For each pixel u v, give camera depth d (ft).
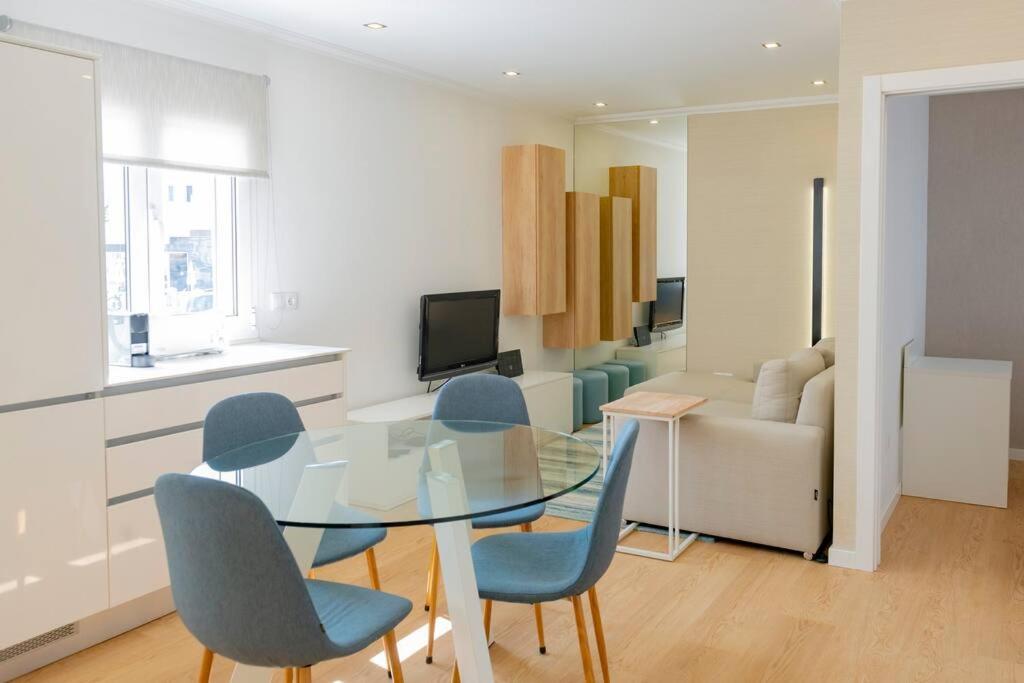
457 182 19.04
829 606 11.14
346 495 7.36
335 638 6.58
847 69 11.95
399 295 17.47
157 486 6.09
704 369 21.85
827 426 13.10
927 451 15.89
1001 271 18.53
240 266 14.01
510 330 21.26
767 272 20.93
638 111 22.11
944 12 11.28
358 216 16.30
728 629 10.50
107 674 9.55
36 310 9.29
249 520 5.79
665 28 14.15
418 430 10.00
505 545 8.86
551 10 13.07
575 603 8.11
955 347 19.10
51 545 9.46
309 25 13.88
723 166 21.26
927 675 9.31
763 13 13.29
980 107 18.37
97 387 9.87
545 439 9.46
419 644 10.23
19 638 9.19
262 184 14.28
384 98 16.83
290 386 12.48
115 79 11.67
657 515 13.91
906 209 15.51
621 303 23.11
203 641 6.32
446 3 12.66
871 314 12.14
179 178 13.21
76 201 9.65
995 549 13.21
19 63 9.07
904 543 13.55
